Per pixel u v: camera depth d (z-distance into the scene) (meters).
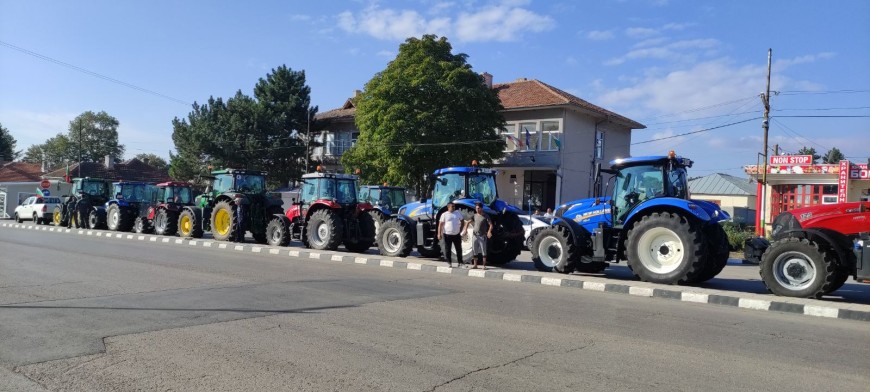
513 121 34.03
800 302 8.94
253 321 7.04
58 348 5.73
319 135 42.38
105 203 26.56
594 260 12.17
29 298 8.30
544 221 21.86
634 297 9.95
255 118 38.50
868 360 5.88
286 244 18.05
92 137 80.50
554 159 32.50
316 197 17.28
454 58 29.67
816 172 25.69
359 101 31.09
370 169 29.84
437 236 14.86
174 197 23.17
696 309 8.80
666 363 5.61
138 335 6.27
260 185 20.22
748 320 7.98
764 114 26.14
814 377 5.24
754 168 27.44
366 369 5.22
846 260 9.27
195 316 7.26
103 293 8.80
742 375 5.26
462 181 15.07
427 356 5.67
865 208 9.39
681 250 10.66
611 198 12.16
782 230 10.03
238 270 11.88
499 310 8.17
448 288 10.26
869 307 8.53
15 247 16.05
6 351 5.62
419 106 28.33
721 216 11.25
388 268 13.49
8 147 67.31
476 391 4.69
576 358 5.71
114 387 4.66
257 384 4.77
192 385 4.73
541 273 12.30
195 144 38.56
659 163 11.59
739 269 16.02
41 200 31.61
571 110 32.97
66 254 14.30
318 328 6.75
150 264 12.54
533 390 4.74
